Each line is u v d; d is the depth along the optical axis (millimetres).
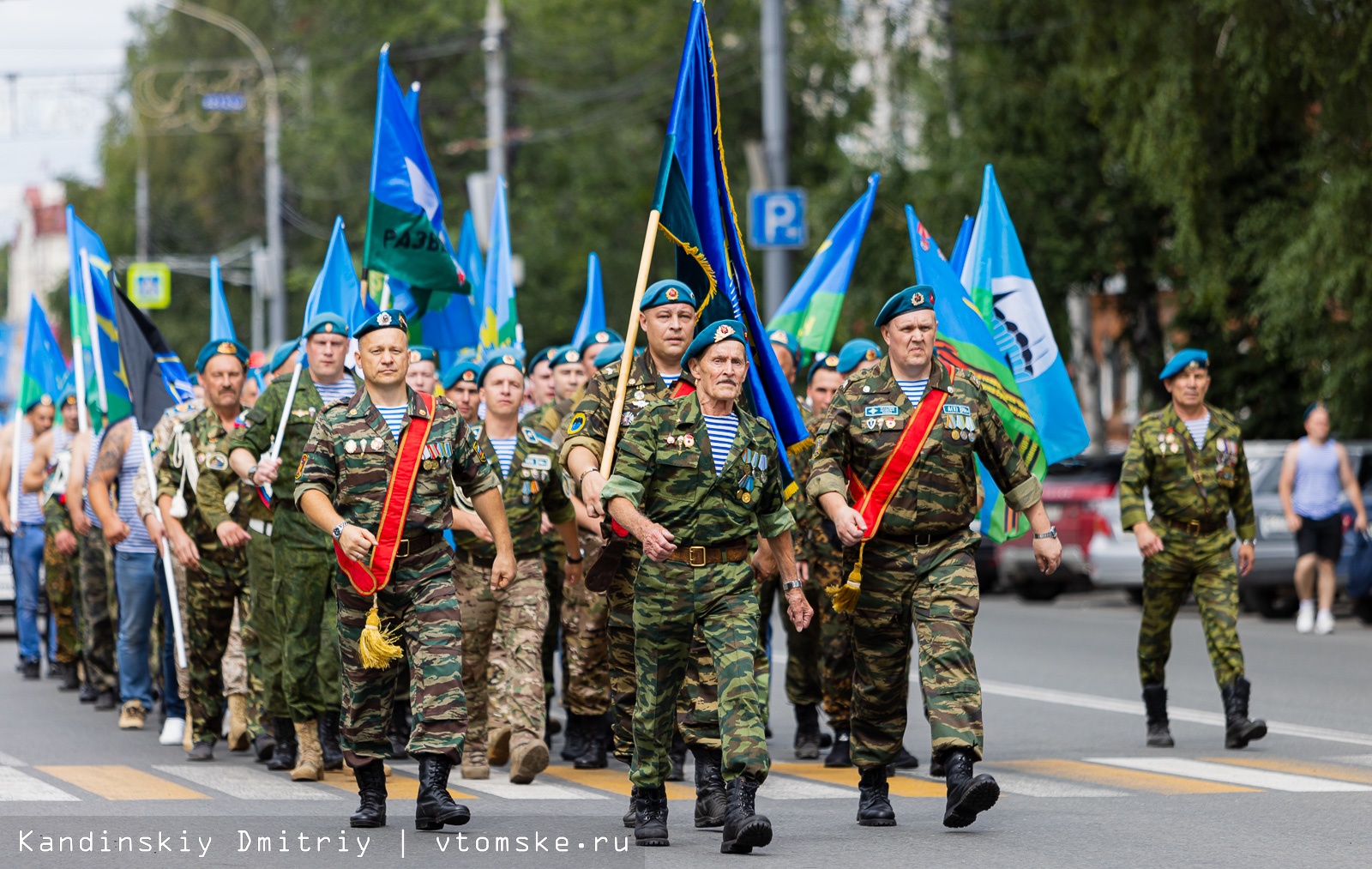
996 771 20766
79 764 21969
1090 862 15062
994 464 16891
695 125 17938
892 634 16719
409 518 16484
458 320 27094
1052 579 50719
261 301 110000
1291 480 40188
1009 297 23719
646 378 16891
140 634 25891
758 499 15914
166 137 120250
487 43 65312
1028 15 58625
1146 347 64312
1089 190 61406
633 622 16781
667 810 16812
